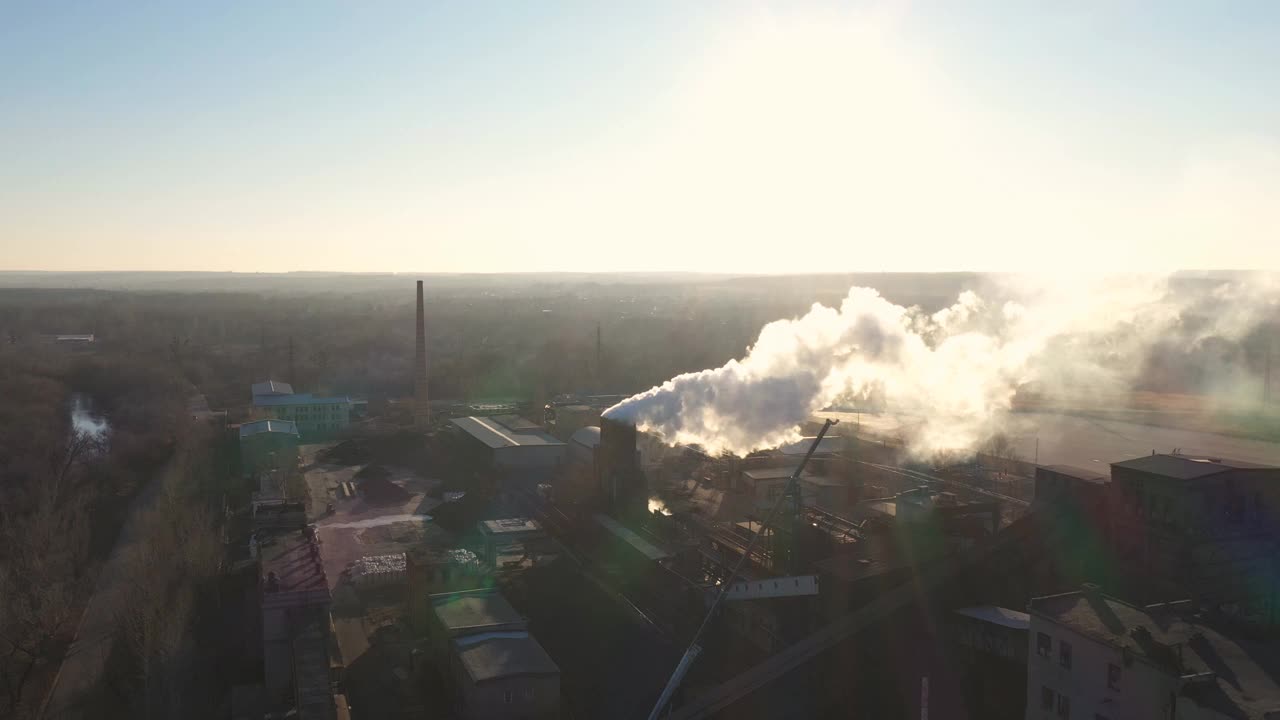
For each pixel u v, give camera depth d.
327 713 59.97
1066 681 49.56
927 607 66.25
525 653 67.50
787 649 66.50
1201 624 48.28
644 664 73.50
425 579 83.56
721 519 99.44
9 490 118.75
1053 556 68.88
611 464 102.56
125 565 101.31
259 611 78.44
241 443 144.50
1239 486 62.44
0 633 75.75
